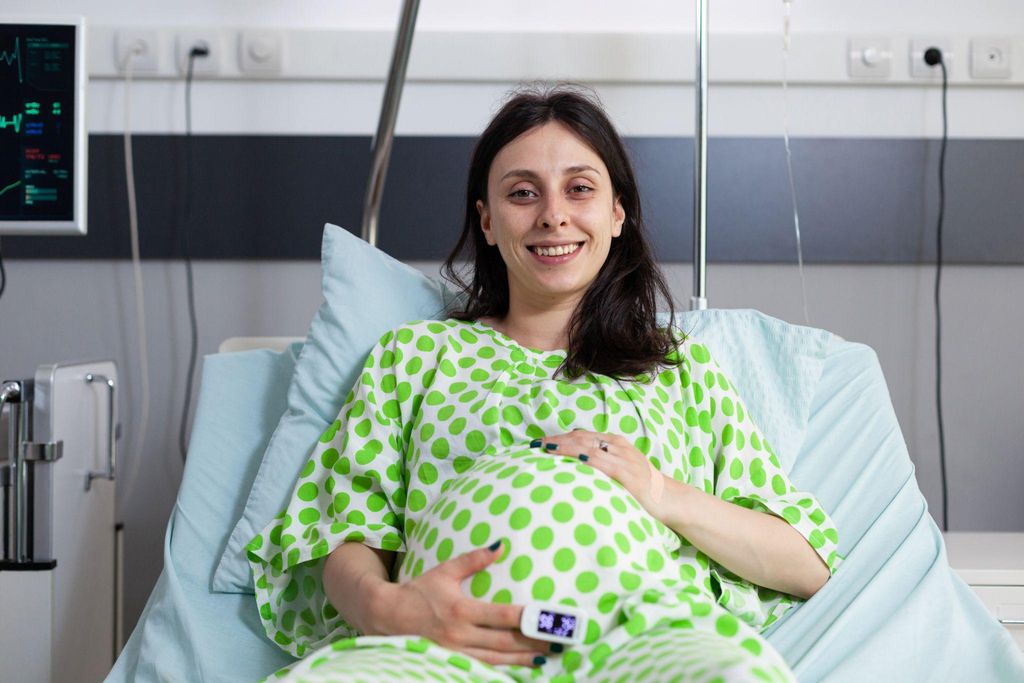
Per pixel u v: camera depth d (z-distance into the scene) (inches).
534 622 44.9
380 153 78.1
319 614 57.2
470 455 56.2
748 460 57.6
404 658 43.8
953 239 94.3
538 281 58.9
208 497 64.0
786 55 92.8
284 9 95.8
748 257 94.6
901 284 95.6
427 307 67.8
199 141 94.7
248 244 95.3
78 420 73.9
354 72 94.1
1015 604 65.8
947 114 94.4
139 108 94.6
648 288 61.6
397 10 96.3
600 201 59.0
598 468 51.0
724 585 53.2
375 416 58.7
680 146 94.4
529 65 94.1
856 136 94.7
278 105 95.2
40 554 69.3
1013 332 95.4
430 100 95.3
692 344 60.3
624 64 94.0
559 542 47.0
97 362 78.1
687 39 93.9
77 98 75.4
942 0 95.4
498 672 45.1
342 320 65.9
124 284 95.8
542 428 56.3
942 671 53.2
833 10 95.7
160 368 96.0
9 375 95.4
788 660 52.5
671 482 52.7
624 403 57.1
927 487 96.0
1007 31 95.2
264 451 65.9
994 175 94.1
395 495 57.1
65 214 75.5
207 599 59.8
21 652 69.1
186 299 96.0
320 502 58.6
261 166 95.0
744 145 94.2
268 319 96.3
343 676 39.8
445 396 58.3
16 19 75.3
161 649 55.3
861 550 58.3
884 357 95.8
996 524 95.7
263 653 56.8
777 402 64.4
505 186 59.2
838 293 95.7
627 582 46.4
